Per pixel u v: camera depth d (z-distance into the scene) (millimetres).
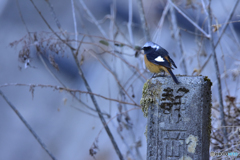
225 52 14297
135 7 20531
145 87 5844
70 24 20641
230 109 8648
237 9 16250
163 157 5559
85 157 17812
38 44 7949
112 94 17703
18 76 22266
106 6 21453
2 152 20109
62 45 8031
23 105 21766
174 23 10477
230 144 7668
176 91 5547
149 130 5680
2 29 22578
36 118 21078
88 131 18641
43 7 22391
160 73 8102
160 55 7773
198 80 5516
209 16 8438
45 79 21797
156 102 5641
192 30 18094
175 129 5516
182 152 5461
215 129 7898
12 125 21188
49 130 20656
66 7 21891
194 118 5434
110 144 17031
